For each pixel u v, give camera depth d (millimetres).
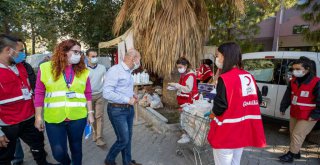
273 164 3764
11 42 2594
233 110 2230
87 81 2881
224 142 2275
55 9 11711
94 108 4238
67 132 2750
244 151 4238
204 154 3893
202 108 3139
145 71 5738
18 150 3508
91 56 3980
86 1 11312
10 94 2654
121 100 2975
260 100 2797
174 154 3996
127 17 6121
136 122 5625
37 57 15398
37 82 2580
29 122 2918
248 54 6023
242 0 5609
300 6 7250
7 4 6711
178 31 5137
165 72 5527
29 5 8398
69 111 2613
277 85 5070
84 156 3916
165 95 6395
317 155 4125
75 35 12586
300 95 3602
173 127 4879
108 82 2992
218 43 10336
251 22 10078
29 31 14516
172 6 5109
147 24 5316
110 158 3326
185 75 4273
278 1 9930
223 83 2221
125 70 3068
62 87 2570
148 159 3834
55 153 2652
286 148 4406
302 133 3682
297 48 14211
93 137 4555
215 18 7758
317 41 7180
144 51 5777
